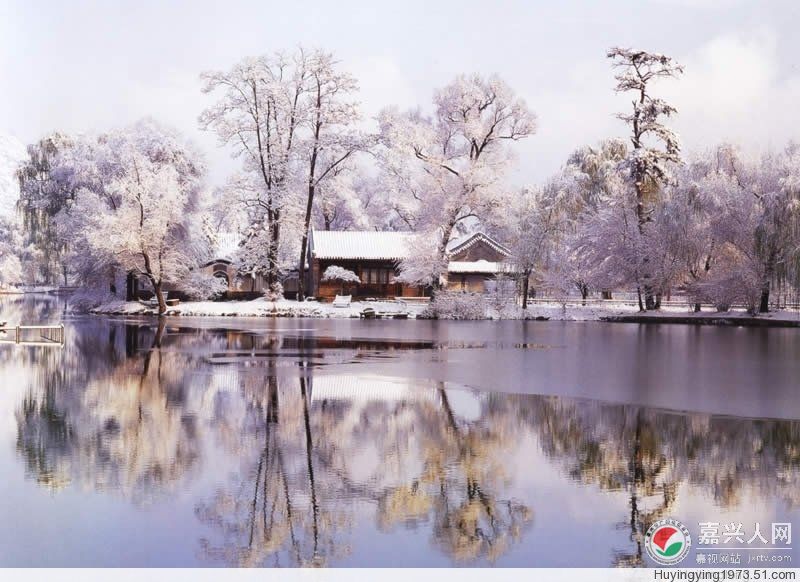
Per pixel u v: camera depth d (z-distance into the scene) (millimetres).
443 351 38125
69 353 36562
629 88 70812
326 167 75062
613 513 14039
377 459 17141
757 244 60188
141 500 14531
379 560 12219
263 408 22594
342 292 84500
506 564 12094
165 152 75312
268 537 12953
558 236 70500
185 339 44312
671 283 66750
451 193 69750
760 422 20781
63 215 72062
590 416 21531
